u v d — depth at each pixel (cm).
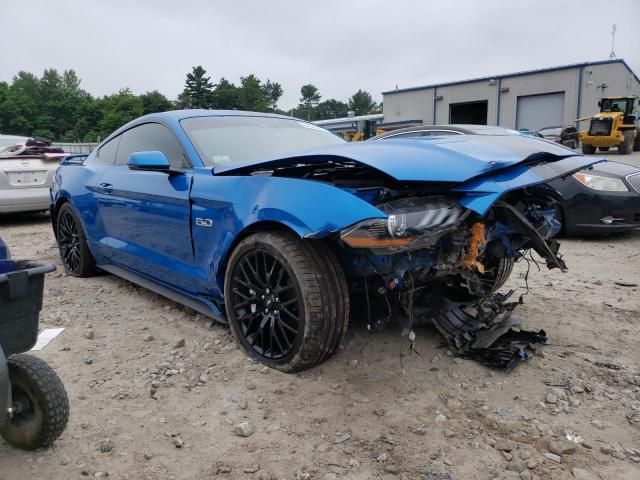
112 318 396
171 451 237
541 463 228
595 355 330
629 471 223
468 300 356
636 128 2427
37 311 230
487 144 308
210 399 278
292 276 280
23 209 819
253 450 237
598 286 479
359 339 340
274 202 281
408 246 249
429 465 226
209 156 358
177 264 365
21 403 228
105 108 9012
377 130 2719
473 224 282
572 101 3191
